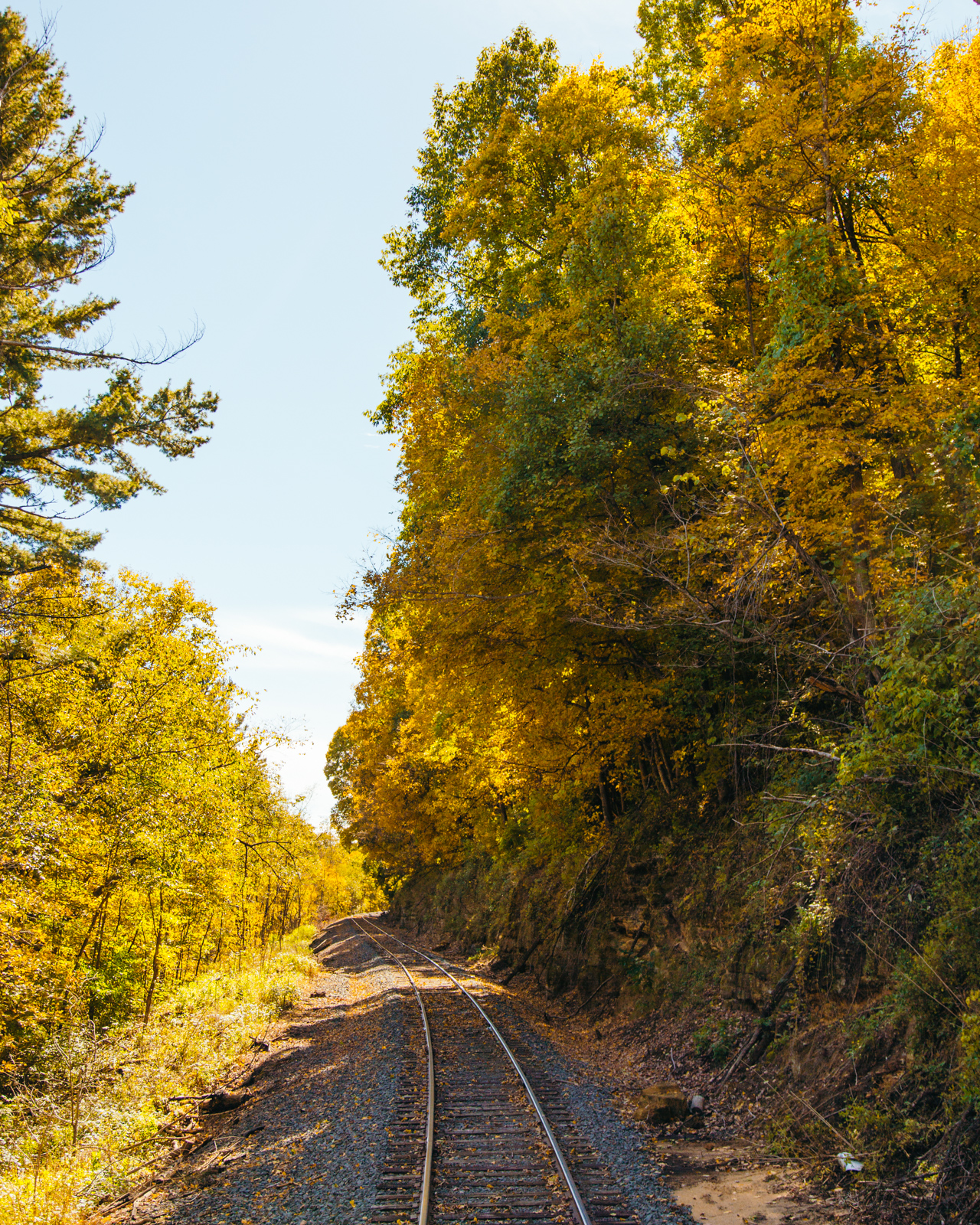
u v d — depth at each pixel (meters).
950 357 13.30
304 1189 8.94
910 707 8.31
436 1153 9.41
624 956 18.30
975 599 7.97
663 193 17.47
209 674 23.27
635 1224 7.49
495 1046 15.45
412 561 19.33
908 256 12.59
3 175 15.38
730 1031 13.08
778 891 13.11
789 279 12.02
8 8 15.52
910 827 10.11
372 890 87.88
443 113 27.77
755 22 13.12
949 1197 6.83
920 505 10.73
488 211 20.53
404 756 43.91
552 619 17.08
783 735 14.81
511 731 20.86
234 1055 17.84
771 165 13.98
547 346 17.89
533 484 15.70
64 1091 13.55
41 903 14.56
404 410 21.27
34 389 18.48
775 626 12.20
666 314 16.14
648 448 15.41
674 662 15.91
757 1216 7.85
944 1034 8.34
